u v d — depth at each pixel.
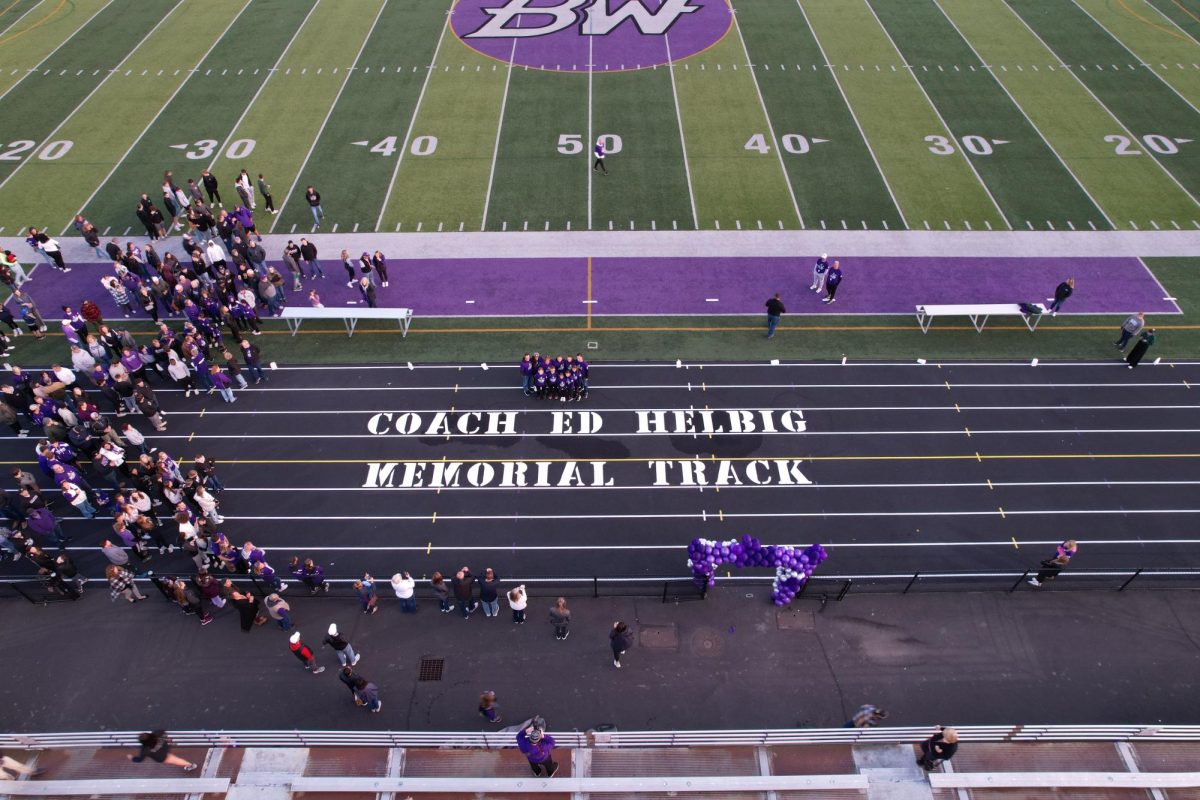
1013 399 19.44
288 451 18.28
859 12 36.84
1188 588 15.48
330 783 11.84
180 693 13.93
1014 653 14.49
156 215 23.88
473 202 25.91
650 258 23.78
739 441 18.44
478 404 19.39
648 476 17.69
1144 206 25.45
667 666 14.30
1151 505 17.09
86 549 16.39
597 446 18.33
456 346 21.02
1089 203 25.61
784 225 24.94
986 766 12.39
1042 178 26.70
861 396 19.52
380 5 37.66
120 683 14.05
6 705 13.73
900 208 25.55
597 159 26.73
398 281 23.03
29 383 18.70
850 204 25.73
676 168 27.30
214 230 23.91
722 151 28.09
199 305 20.62
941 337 21.19
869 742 12.59
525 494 17.33
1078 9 36.94
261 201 25.84
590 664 14.34
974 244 24.16
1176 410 19.14
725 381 19.92
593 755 12.65
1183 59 33.06
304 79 32.22
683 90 31.44
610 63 33.22
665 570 15.93
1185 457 18.08
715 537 16.48
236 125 29.52
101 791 11.76
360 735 12.48
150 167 27.36
